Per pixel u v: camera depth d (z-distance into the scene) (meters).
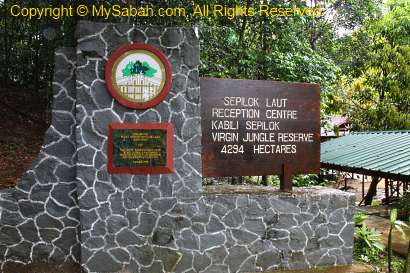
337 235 5.81
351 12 14.15
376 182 12.85
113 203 5.12
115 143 5.09
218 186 6.11
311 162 5.93
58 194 5.15
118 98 5.06
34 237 5.11
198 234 5.32
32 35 14.34
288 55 9.01
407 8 16.41
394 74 16.70
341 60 15.52
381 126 17.08
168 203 5.24
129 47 5.08
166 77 5.18
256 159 5.70
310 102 5.96
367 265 5.84
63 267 5.14
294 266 5.62
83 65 5.02
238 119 5.64
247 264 5.45
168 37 5.21
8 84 14.70
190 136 5.31
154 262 5.20
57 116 5.14
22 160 9.53
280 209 5.59
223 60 8.93
